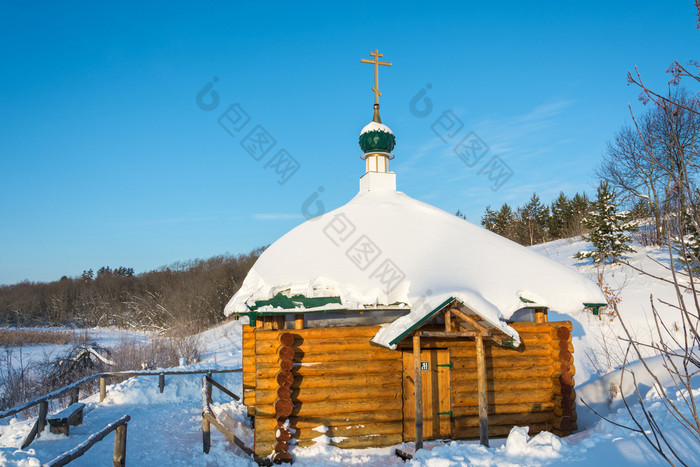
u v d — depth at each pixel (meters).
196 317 41.75
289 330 9.90
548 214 53.69
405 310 10.53
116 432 7.90
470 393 10.49
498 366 10.67
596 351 17.78
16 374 20.45
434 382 10.41
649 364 12.59
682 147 3.39
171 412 14.41
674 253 24.22
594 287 11.42
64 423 10.89
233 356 27.08
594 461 6.98
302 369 9.82
